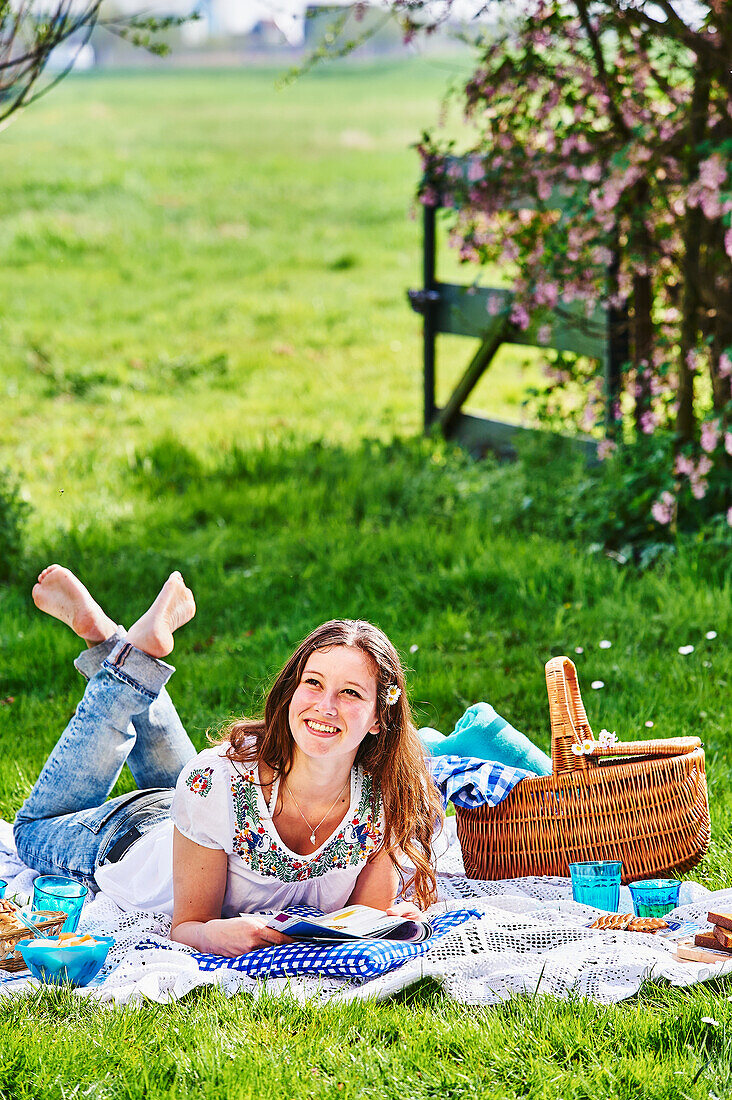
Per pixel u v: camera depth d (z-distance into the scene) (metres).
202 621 7.09
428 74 56.53
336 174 32.03
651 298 8.12
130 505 9.39
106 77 57.91
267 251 24.66
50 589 3.96
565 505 8.20
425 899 3.66
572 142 7.82
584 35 7.74
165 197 28.58
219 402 14.78
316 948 3.28
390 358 17.45
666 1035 2.95
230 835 3.46
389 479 9.39
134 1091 2.71
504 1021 3.01
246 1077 2.75
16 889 3.80
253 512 9.16
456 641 6.58
